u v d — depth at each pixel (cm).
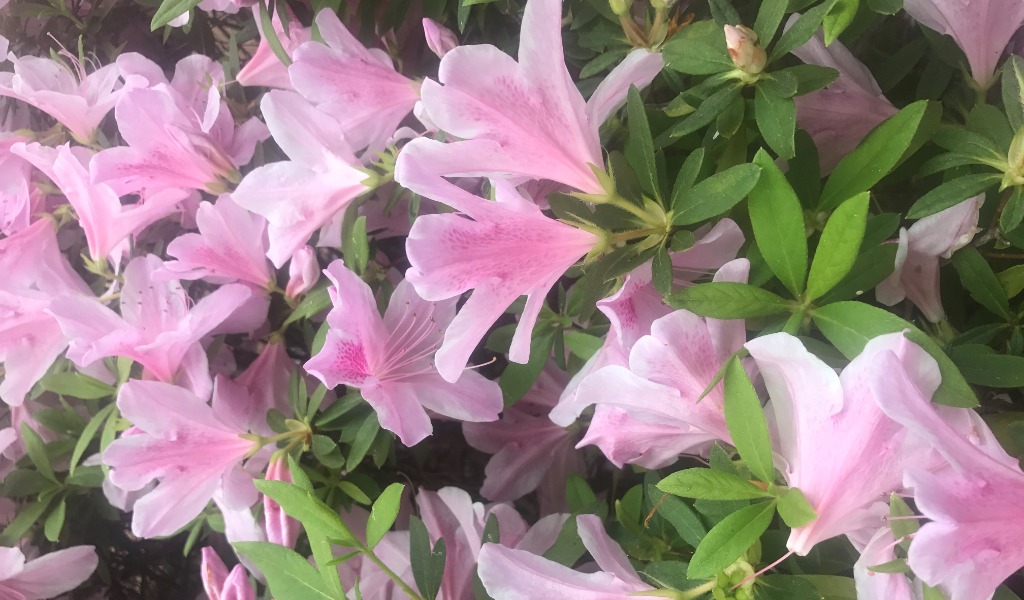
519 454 48
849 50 39
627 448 36
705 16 39
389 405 38
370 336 38
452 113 30
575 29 40
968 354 31
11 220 47
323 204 40
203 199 48
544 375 47
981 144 31
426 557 37
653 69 34
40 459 48
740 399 29
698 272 35
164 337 43
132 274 44
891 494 27
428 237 29
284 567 33
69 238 52
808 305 31
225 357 49
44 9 52
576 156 32
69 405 49
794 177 34
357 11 44
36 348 47
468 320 31
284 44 45
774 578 31
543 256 31
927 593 27
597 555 33
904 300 36
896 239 34
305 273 44
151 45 55
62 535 51
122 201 50
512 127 31
